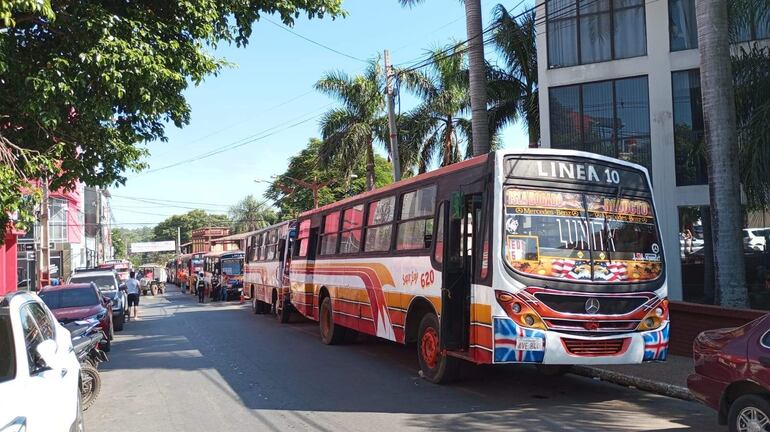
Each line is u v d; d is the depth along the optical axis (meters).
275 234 23.06
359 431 7.16
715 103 11.66
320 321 15.82
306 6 10.50
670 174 18.28
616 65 19.06
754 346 5.77
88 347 9.09
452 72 26.92
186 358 13.50
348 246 14.17
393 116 23.75
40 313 6.43
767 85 13.93
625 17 19.16
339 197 51.50
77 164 9.95
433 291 9.74
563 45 19.91
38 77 8.47
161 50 9.30
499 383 9.84
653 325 8.29
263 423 7.69
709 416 7.61
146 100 9.23
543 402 8.51
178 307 33.81
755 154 13.09
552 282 7.95
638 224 8.65
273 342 15.77
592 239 8.32
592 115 19.42
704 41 11.81
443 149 28.55
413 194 10.95
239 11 10.20
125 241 128.62
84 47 8.66
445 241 9.09
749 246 17.70
